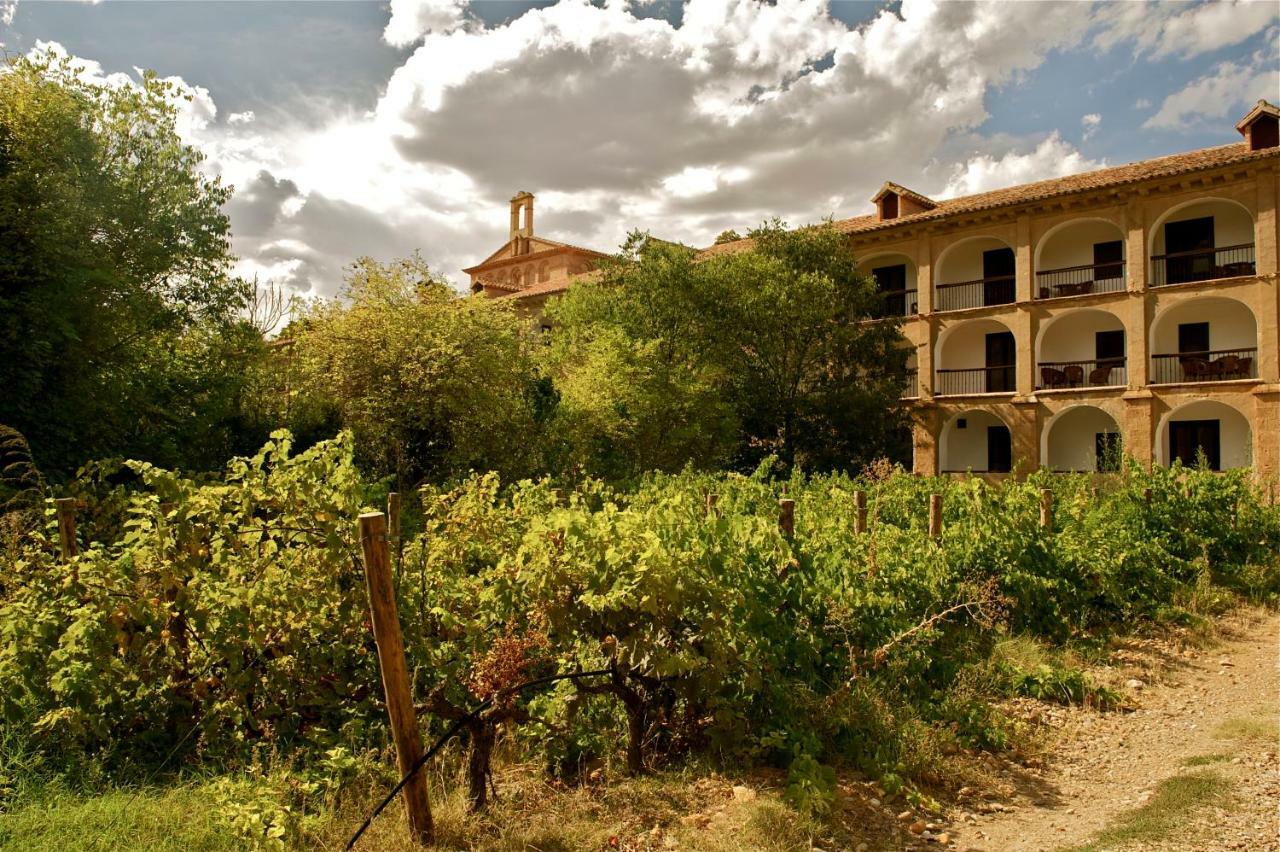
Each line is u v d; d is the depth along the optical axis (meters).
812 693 5.59
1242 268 24.41
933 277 29.44
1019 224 27.56
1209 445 25.50
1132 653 8.21
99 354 15.77
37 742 4.73
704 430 23.39
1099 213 26.08
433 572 5.53
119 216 16.45
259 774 4.43
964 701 6.11
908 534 8.98
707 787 4.78
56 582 5.26
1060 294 27.41
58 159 15.30
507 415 19.56
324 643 5.13
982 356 30.38
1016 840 4.32
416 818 4.02
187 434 16.94
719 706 5.09
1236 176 23.66
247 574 5.14
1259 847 4.07
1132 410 25.09
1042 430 26.92
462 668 5.03
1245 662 7.97
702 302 25.36
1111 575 9.54
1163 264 26.20
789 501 6.55
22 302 13.26
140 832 3.95
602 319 26.31
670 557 4.93
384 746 4.89
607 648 4.89
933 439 28.95
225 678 4.85
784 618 5.86
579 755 5.09
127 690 4.89
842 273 26.38
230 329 18.42
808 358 26.56
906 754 5.20
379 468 18.52
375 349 18.14
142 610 4.79
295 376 19.42
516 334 21.70
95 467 7.65
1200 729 6.07
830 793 4.51
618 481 17.98
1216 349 25.48
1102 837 4.27
